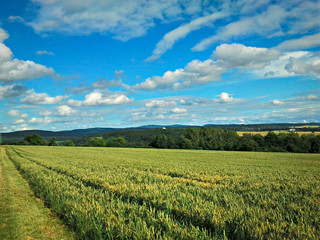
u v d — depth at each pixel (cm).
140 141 12031
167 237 606
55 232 769
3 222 845
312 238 593
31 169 2003
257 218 715
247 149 7938
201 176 1814
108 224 703
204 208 802
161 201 930
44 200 1134
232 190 1266
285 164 3222
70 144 11375
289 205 904
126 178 1600
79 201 975
